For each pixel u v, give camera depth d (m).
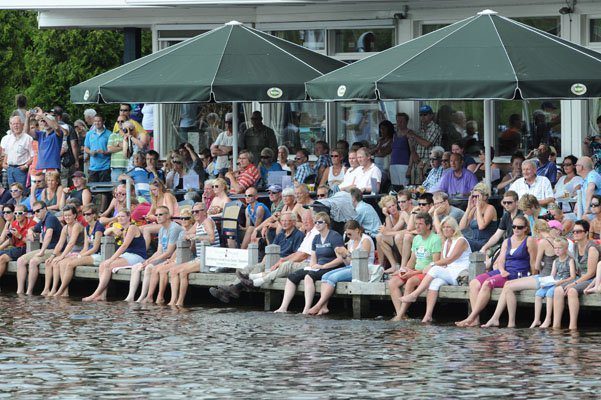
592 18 45.78
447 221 35.94
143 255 42.84
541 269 34.56
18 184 48.09
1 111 83.69
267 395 26.17
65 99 82.50
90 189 47.06
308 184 44.59
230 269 40.53
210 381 27.64
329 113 50.91
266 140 48.84
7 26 84.31
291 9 50.88
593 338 32.16
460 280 35.66
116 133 49.62
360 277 37.00
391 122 49.16
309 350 31.20
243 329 34.78
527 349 30.72
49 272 44.28
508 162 45.94
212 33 44.88
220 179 42.47
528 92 36.88
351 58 50.09
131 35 54.19
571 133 46.12
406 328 34.56
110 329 35.16
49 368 29.44
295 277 38.00
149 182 46.28
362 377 27.77
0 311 39.41
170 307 40.03
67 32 82.38
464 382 27.08
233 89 42.16
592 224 35.78
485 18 39.56
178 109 53.66
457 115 48.12
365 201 41.91
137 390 26.86
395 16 48.81
